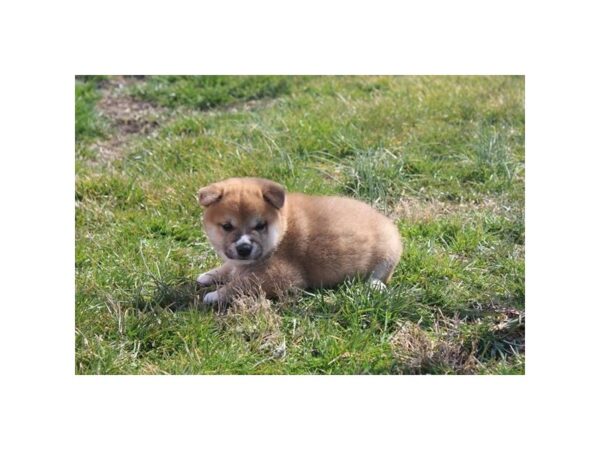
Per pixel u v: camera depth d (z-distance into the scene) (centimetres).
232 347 182
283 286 193
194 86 293
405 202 224
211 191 191
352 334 184
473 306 193
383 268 198
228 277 197
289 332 186
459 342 185
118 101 288
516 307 192
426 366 181
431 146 247
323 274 195
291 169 234
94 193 231
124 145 264
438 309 192
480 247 210
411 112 260
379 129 252
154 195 228
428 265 202
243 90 290
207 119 267
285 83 291
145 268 202
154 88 293
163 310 188
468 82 278
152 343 184
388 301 189
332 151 244
